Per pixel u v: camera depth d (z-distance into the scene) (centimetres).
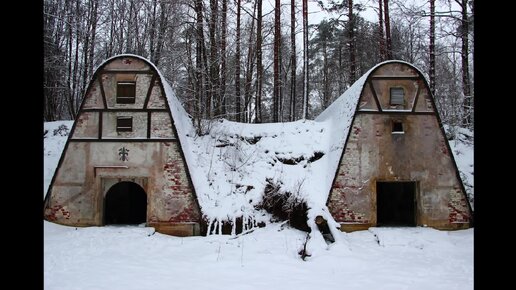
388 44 2264
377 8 2422
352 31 2395
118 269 949
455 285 862
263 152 1630
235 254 1131
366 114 1490
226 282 873
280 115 2978
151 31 2603
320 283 877
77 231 1327
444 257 1111
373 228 1396
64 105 3222
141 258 1066
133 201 1800
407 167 1462
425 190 1449
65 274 897
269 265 1028
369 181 1451
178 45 2459
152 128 1458
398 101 1503
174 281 870
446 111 2312
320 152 1622
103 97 1468
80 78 2991
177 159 1441
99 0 2761
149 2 2702
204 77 1983
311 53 3506
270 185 1477
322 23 3372
